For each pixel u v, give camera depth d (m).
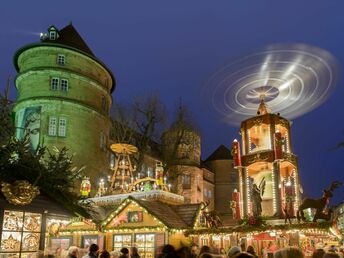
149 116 48.50
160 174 29.91
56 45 44.12
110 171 47.28
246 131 32.62
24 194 11.00
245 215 28.17
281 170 33.78
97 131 45.56
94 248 11.01
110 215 24.14
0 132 11.69
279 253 5.73
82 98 44.50
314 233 23.52
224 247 24.50
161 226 22.48
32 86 43.25
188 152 62.47
